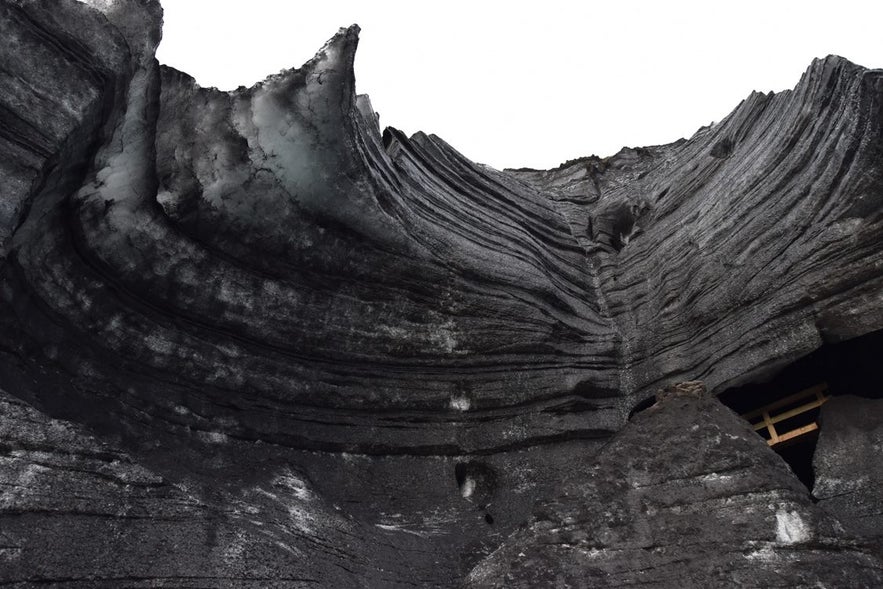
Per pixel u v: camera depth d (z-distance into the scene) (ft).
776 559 25.29
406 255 37.37
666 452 29.35
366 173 34.45
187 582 24.03
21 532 21.86
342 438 34.71
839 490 30.14
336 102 32.09
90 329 29.71
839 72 37.58
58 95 26.12
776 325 35.53
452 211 43.57
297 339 34.96
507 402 37.91
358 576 27.78
